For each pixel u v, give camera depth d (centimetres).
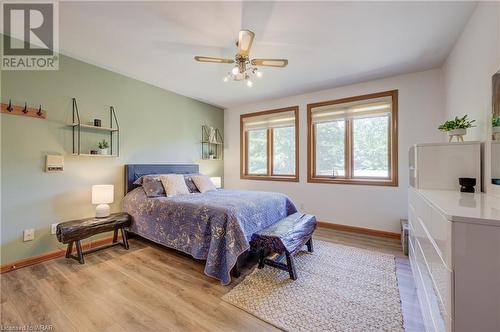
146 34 231
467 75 213
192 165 441
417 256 180
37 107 253
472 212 100
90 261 252
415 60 287
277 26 216
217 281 210
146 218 289
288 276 218
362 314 163
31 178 248
